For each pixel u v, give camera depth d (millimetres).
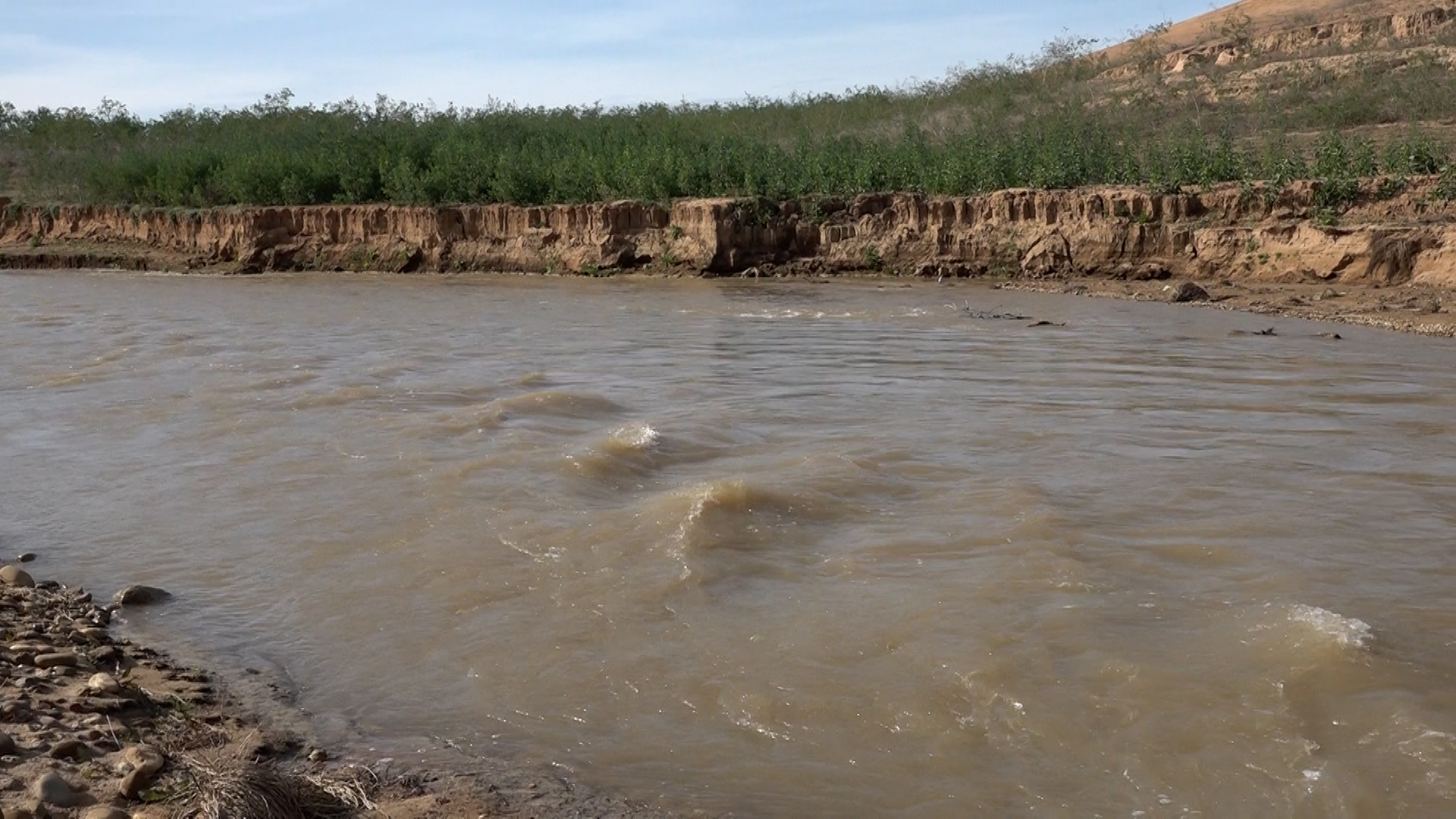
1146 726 8266
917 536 12172
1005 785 7664
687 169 47656
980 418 18062
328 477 14914
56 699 8445
